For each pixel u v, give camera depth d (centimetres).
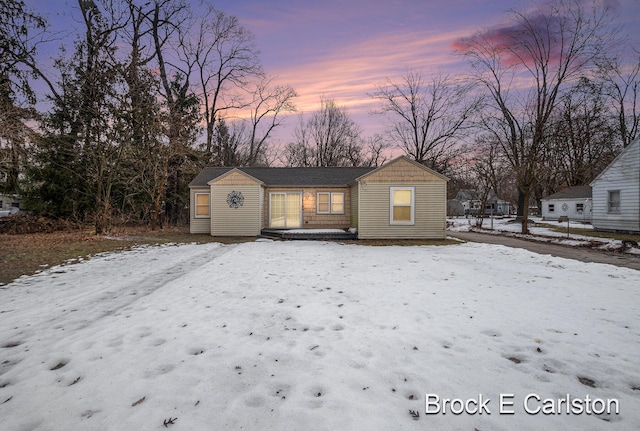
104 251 1105
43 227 1725
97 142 1564
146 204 2083
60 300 534
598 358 320
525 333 382
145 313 457
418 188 1480
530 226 2520
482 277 688
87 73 1527
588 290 579
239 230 1689
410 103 3197
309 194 1812
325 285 614
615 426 221
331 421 224
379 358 318
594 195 1941
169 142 1866
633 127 3180
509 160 2148
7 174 1605
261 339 365
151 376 287
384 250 1141
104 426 221
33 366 311
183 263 881
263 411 236
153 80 1770
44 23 1596
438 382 276
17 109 1259
